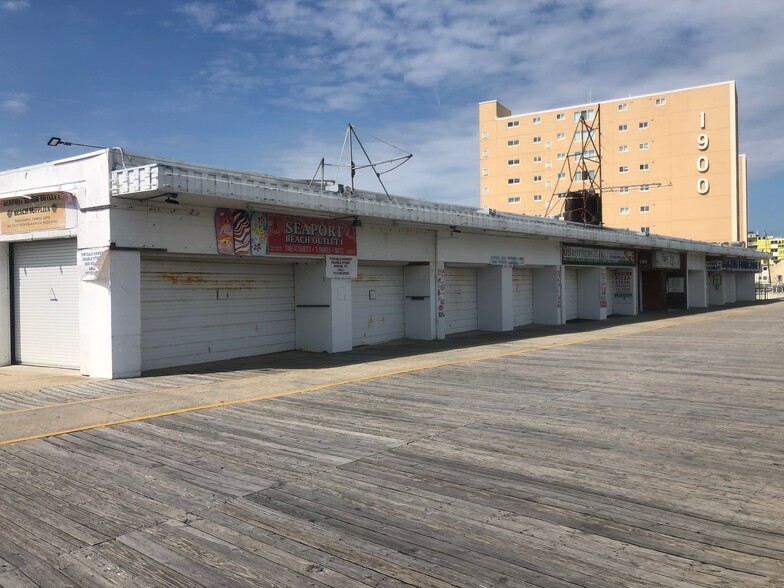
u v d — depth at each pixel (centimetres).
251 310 1506
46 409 855
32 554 404
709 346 1603
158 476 561
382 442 674
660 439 675
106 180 1099
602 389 991
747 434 693
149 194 1080
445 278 2083
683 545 407
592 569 375
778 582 357
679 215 6912
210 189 1096
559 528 437
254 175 1370
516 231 2034
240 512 472
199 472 572
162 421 785
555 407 854
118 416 812
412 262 1870
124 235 1118
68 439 696
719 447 641
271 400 924
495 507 477
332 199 1364
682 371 1172
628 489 516
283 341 1596
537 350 1576
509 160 7912
